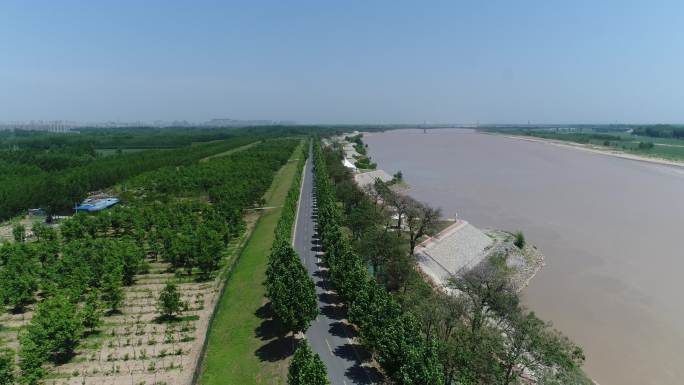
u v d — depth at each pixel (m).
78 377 68.00
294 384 54.97
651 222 161.88
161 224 134.00
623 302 100.25
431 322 71.00
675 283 109.62
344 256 88.38
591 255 129.38
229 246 131.25
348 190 172.38
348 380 65.75
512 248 131.75
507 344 62.59
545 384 57.16
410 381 55.81
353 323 77.75
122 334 80.69
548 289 107.50
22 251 109.06
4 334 81.62
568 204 192.88
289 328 74.56
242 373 68.06
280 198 195.00
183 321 85.50
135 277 108.19
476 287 81.31
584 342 84.19
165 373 68.94
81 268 98.00
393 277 91.56
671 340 85.06
